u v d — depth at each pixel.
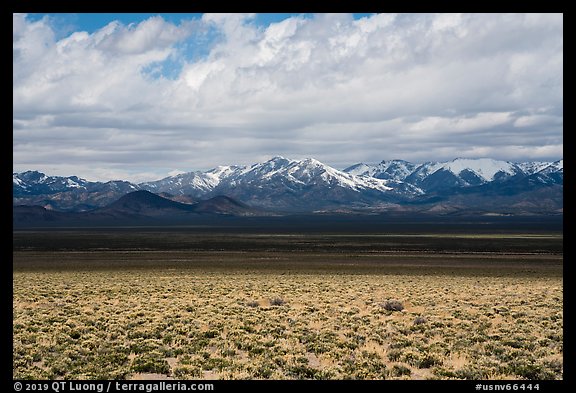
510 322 32.50
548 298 44.19
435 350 24.56
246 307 38.56
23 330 28.80
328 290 51.34
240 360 22.81
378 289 52.28
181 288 52.12
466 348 25.23
